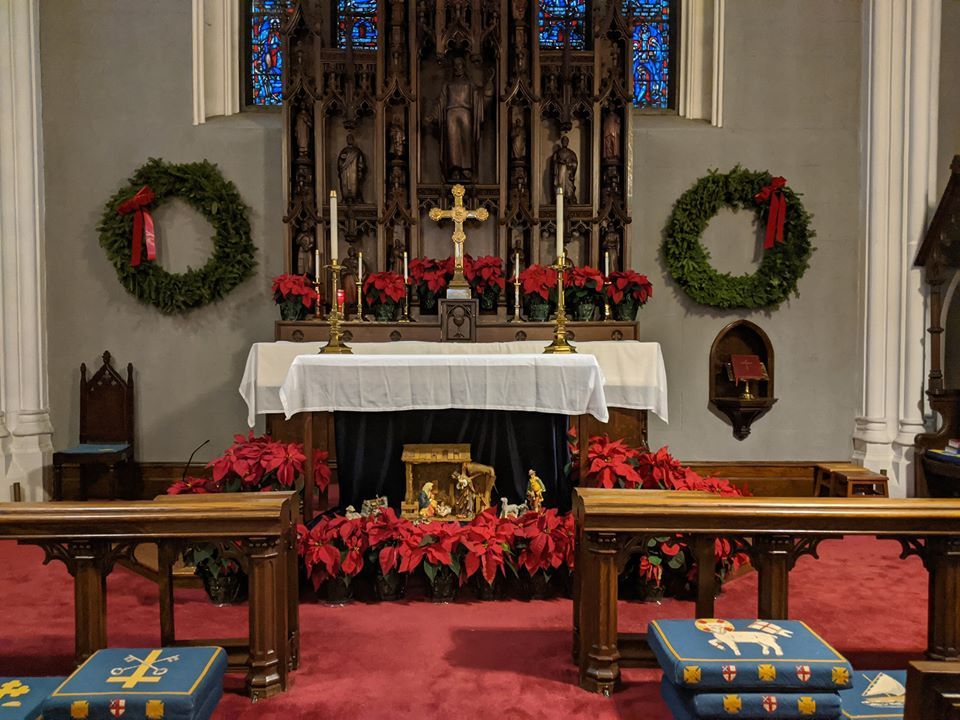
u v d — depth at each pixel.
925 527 2.74
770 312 6.66
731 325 6.63
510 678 2.99
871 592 4.12
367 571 3.96
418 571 4.16
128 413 6.36
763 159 6.64
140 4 6.46
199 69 6.52
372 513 4.03
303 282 5.93
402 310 6.05
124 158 6.47
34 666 3.19
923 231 6.19
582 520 2.93
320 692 2.87
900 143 6.29
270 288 6.57
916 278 6.19
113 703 2.09
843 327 6.66
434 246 6.39
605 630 2.88
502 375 3.85
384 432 4.30
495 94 6.35
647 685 2.92
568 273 5.87
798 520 2.76
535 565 3.81
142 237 6.32
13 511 2.72
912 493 6.11
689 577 3.92
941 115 6.44
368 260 6.39
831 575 4.42
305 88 6.14
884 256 6.39
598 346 5.14
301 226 6.30
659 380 5.15
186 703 2.10
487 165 6.46
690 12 6.76
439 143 6.42
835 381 6.68
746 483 6.67
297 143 6.29
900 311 6.32
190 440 6.55
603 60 6.43
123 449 6.14
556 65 6.31
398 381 3.85
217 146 6.53
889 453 6.30
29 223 6.23
